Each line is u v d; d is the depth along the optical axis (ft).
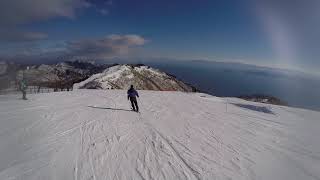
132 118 67.87
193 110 85.87
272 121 72.59
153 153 41.14
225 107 96.63
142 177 32.45
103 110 78.18
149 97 122.62
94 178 31.42
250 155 42.50
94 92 142.41
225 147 45.96
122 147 43.19
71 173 32.42
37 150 39.68
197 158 39.93
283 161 40.50
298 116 84.64
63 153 38.96
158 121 65.72
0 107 75.77
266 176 34.60
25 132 48.91
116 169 34.35
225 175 34.30
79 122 59.26
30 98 101.45
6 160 35.35
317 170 37.40
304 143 51.19
